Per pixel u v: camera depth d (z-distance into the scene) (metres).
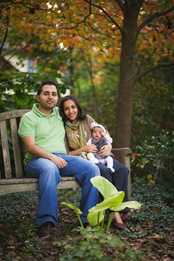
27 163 4.38
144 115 8.36
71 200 6.43
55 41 7.01
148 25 6.47
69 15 6.07
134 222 4.61
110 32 6.72
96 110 10.16
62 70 9.53
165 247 3.72
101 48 7.10
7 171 4.57
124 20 5.59
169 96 8.38
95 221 3.57
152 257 3.43
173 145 5.99
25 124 4.28
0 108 6.32
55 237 3.95
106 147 4.55
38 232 4.04
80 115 4.67
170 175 6.43
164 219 4.62
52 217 3.92
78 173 4.23
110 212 4.33
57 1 5.71
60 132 4.48
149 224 4.46
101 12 6.20
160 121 8.41
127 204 3.42
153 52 7.30
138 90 8.47
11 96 6.71
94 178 3.66
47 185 3.94
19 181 3.96
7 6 5.51
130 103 5.64
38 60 9.56
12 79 6.60
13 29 6.96
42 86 4.44
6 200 5.40
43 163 4.07
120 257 3.24
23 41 8.09
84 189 4.18
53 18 6.26
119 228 4.20
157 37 6.23
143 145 6.20
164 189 6.08
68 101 4.58
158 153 6.07
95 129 4.63
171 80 9.15
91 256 3.07
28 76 6.67
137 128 8.05
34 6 5.49
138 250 3.52
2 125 4.63
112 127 8.76
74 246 3.39
